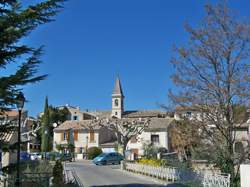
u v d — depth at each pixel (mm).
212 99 22672
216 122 22562
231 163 22234
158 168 32188
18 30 11711
